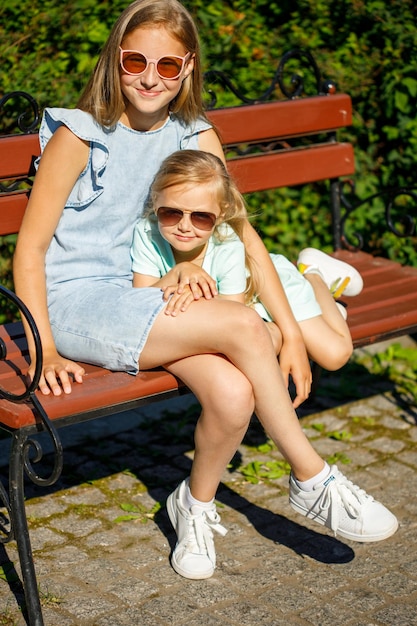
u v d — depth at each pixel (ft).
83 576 10.59
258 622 9.85
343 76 17.04
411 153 16.89
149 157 10.75
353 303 12.62
